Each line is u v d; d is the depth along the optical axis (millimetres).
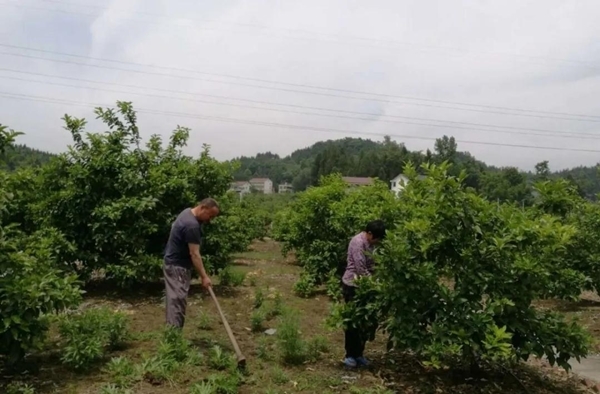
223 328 7965
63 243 9461
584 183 49812
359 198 11828
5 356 5746
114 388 5070
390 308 5734
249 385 5551
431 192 5773
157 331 7305
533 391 5836
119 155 10211
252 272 15102
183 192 10672
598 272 11031
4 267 5406
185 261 6773
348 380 5871
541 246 5660
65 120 10234
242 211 21594
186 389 5254
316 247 11633
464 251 5578
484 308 5621
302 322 8734
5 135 5773
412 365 6438
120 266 9883
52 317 6727
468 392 5660
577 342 5648
